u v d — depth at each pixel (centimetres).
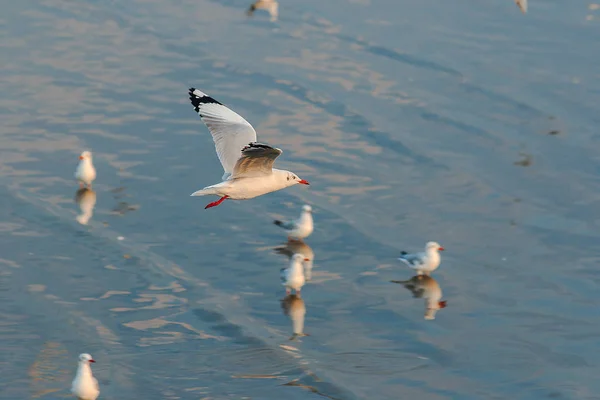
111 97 3853
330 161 3469
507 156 3559
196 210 3111
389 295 2714
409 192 3300
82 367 2205
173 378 2322
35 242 2889
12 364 2336
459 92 4016
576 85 4084
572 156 3566
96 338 2459
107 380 2298
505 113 3869
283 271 2680
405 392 2303
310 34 4462
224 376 2339
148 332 2498
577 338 2534
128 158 3416
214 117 1866
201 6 4734
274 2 4559
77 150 3453
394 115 3819
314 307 2647
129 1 4759
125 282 2716
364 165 3459
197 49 4288
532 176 3425
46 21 4503
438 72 4169
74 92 3878
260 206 3158
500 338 2531
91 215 3056
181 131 3616
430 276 2814
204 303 2639
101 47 4281
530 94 4009
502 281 2806
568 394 2303
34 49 4231
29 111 3706
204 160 3419
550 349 2484
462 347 2488
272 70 4128
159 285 2711
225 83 4016
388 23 4584
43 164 3347
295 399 2256
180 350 2431
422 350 2473
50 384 2272
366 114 3809
